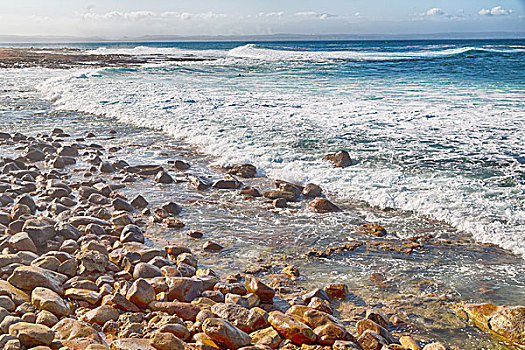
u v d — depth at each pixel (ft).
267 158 33.63
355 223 22.81
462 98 57.41
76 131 44.86
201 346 12.38
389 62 125.59
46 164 32.81
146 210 24.09
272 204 25.58
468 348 13.29
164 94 62.34
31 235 18.38
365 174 29.35
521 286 16.69
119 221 21.81
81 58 180.75
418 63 118.62
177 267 17.52
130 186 28.68
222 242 20.57
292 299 15.75
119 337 12.91
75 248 18.33
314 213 24.26
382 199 25.40
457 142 36.37
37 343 11.37
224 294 15.67
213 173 31.63
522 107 49.73
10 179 27.86
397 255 19.30
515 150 33.78
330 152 34.35
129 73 96.22
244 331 13.47
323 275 17.61
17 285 14.34
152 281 15.60
